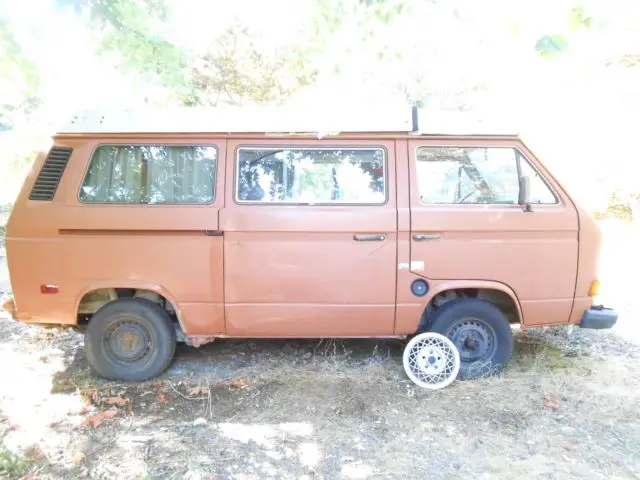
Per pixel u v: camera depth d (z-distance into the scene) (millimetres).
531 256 4215
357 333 4324
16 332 5562
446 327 4383
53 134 4234
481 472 3176
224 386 4320
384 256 4176
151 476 3115
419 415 3840
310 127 4227
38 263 4129
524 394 4156
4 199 13773
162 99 7105
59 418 3779
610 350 5246
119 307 4301
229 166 4215
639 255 9320
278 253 4156
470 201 4277
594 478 3117
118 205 4168
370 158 4270
